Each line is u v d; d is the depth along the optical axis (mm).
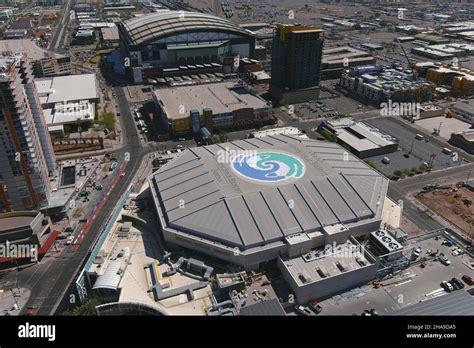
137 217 141750
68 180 177500
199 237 122375
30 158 141500
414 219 151750
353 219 129375
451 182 177250
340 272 115188
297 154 160000
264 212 127562
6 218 136875
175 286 114562
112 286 110500
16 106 131250
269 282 117688
